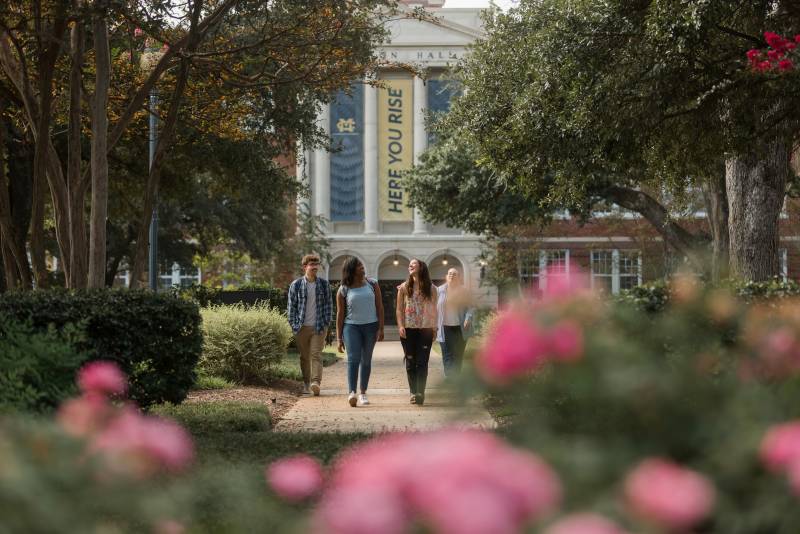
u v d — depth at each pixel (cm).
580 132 2539
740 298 1334
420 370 2042
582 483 389
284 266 7875
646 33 2317
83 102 3184
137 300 1612
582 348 476
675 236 4781
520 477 272
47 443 427
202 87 3120
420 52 9088
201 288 4891
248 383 2705
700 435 456
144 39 2627
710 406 480
